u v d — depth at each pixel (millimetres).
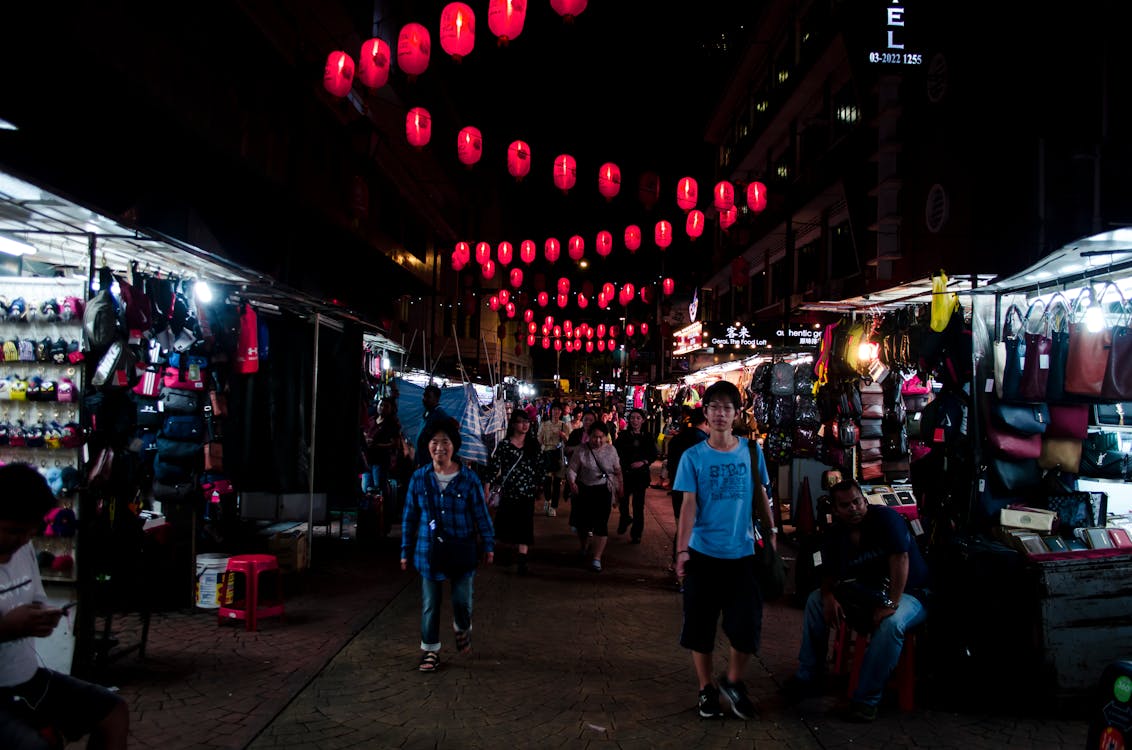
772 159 24531
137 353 5875
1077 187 8156
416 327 26297
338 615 6824
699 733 4449
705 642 4645
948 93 9180
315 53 14383
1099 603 4770
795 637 6434
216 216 9656
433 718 4586
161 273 6371
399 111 18156
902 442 7855
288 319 8719
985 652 4996
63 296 5395
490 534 5641
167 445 6586
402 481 11266
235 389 8648
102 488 5219
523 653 5902
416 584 8148
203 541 7781
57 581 5035
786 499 11562
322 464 9156
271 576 7461
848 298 7109
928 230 9484
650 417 28422
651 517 14344
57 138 6504
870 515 4906
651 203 15734
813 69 18938
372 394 12062
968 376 5727
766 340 14016
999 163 8477
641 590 8219
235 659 5539
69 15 7500
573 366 59969
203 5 10656
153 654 5609
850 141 16906
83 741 4039
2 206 4496
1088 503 5473
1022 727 4570
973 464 5480
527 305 30500
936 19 10219
